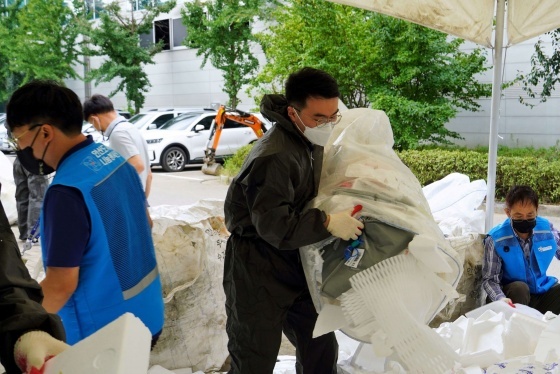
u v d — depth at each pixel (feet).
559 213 31.27
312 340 9.32
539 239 12.69
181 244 10.96
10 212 26.66
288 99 8.02
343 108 9.48
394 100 39.09
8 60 76.43
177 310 11.03
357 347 10.55
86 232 6.68
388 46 40.19
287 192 7.75
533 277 12.64
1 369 4.49
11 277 4.58
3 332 4.30
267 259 8.39
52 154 6.88
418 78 41.11
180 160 50.37
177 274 10.91
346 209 8.01
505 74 47.32
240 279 8.41
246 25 61.52
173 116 54.49
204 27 63.31
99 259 6.88
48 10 69.67
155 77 77.36
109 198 6.89
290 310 9.27
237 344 8.58
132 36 70.23
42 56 69.67
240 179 8.03
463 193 15.23
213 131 48.34
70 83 84.38
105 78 69.97
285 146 7.89
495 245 12.55
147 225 7.61
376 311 7.55
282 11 49.19
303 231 7.61
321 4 40.22
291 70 43.04
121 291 7.05
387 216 7.89
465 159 35.22
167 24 74.90
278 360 11.74
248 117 46.34
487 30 15.46
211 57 64.08
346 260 7.90
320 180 8.63
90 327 7.00
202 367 11.44
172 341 11.05
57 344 4.28
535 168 33.17
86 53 70.95
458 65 40.86
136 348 3.64
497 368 8.09
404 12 14.60
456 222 13.98
